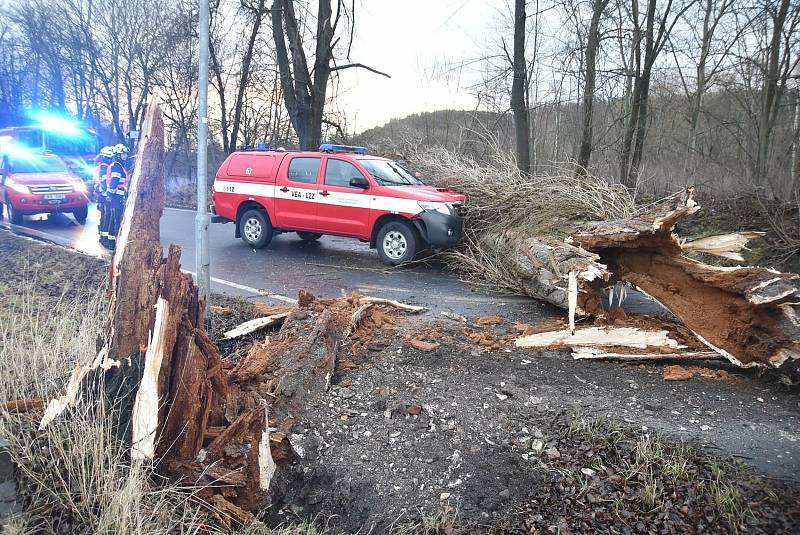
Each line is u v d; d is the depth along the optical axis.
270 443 3.47
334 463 3.59
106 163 10.48
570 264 5.95
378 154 14.59
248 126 23.28
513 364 5.03
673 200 5.62
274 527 3.11
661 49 13.44
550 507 3.24
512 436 3.88
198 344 3.48
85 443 2.87
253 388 3.99
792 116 14.39
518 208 8.78
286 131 22.88
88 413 3.04
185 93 24.25
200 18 5.45
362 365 4.83
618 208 7.70
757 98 14.31
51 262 8.53
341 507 3.29
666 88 15.92
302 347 4.50
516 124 13.96
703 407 4.32
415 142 15.20
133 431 2.96
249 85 22.05
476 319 6.36
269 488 3.27
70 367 4.18
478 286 8.06
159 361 3.09
